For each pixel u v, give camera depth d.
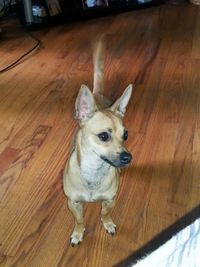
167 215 0.66
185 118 0.91
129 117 0.91
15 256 0.59
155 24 1.40
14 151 0.80
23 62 1.14
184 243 0.28
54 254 0.59
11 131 0.86
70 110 0.93
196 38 1.30
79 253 0.60
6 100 0.97
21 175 0.74
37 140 0.83
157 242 0.61
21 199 0.69
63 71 1.10
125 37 1.30
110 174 0.56
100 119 0.53
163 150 0.81
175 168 0.77
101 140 0.52
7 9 1.41
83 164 0.54
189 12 1.51
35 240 0.62
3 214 0.66
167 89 1.02
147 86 1.03
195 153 0.81
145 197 0.70
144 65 1.14
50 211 0.67
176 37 1.31
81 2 1.42
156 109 0.94
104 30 1.35
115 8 1.47
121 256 0.59
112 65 1.13
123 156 0.52
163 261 0.27
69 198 0.58
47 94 0.99
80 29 1.36
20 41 1.27
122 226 0.64
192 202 0.69
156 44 1.26
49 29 1.36
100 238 0.62
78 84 1.03
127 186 0.72
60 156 0.79
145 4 1.53
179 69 1.12
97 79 0.71
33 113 0.92
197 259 0.26
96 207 0.68
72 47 1.23
